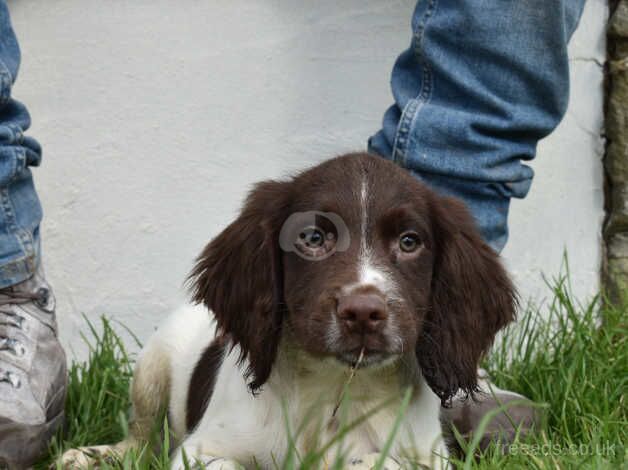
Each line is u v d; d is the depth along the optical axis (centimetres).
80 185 120
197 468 85
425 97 101
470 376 92
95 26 118
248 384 90
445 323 91
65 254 120
